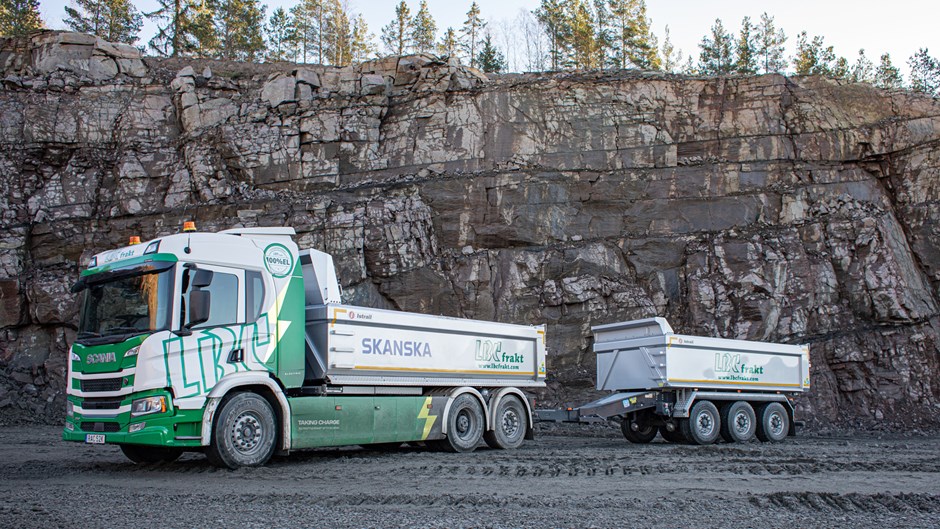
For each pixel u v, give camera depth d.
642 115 29.25
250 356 11.77
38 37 29.50
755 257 26.95
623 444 17.61
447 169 28.28
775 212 28.30
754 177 28.81
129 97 29.11
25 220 26.33
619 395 17.91
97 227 26.55
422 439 14.06
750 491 9.62
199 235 11.55
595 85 29.55
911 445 17.59
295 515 7.61
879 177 29.58
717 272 26.94
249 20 48.47
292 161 27.84
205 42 43.62
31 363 24.12
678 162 28.98
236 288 11.80
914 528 7.42
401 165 28.36
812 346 25.72
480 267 26.55
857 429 23.62
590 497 8.92
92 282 11.78
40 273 25.45
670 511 8.07
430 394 14.62
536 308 26.23
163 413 10.70
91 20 44.41
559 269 26.77
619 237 27.88
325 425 12.56
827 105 29.72
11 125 27.59
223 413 11.37
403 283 25.77
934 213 28.38
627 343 18.61
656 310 26.77
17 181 26.95
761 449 15.77
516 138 28.73
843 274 27.00
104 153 28.16
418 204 27.09
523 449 15.57
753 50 51.41
